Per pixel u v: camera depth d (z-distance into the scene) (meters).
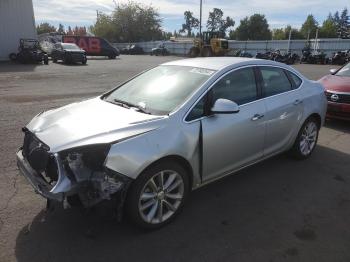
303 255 3.29
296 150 5.47
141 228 3.54
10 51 30.33
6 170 4.94
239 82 4.44
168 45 61.97
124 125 3.48
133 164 3.25
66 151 3.21
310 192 4.54
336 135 7.19
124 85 4.83
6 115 8.24
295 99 5.14
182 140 3.63
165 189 3.63
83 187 3.20
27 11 30.52
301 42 47.12
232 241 3.48
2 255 3.20
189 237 3.53
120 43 76.88
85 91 12.51
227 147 4.14
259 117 4.49
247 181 4.82
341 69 8.86
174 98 4.00
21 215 3.83
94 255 3.23
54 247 3.33
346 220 3.90
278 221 3.85
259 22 103.06
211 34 39.66
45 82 15.17
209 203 4.20
